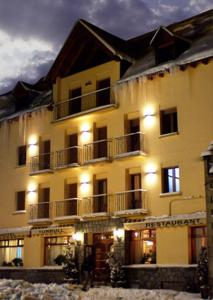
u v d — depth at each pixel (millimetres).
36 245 34500
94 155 32438
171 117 29281
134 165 30250
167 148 28828
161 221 27906
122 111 31344
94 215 31047
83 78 34406
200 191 26984
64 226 33062
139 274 28438
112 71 32594
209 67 27656
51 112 36000
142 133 29953
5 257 36844
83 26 33562
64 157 34031
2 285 17875
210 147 22203
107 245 31219
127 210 29484
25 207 36344
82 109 33625
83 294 20406
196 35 31047
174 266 27047
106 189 31828
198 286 25438
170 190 28609
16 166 37594
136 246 29500
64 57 35062
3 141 39062
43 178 35531
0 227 37812
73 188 33969
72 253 31859
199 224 26422
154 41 30547
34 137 36750
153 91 29953
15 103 40406
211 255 21219
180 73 28766
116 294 23031
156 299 20609
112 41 33406
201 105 27703
